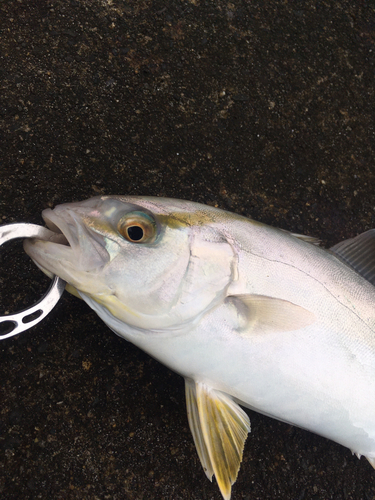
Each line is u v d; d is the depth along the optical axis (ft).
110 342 1.03
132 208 0.86
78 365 1.01
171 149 1.18
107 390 1.02
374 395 0.92
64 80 1.13
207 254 0.88
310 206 1.25
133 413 1.02
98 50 1.17
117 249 0.85
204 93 1.23
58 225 0.86
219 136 1.22
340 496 1.09
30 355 1.00
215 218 0.91
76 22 1.17
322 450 1.10
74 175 1.10
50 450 0.97
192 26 1.26
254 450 1.06
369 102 1.36
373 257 1.04
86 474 0.98
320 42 1.36
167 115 1.19
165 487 1.00
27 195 1.06
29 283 1.02
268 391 0.91
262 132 1.26
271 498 1.05
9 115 1.08
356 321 0.92
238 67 1.27
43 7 1.15
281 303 0.89
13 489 0.95
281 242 0.93
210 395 0.93
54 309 1.02
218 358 0.89
